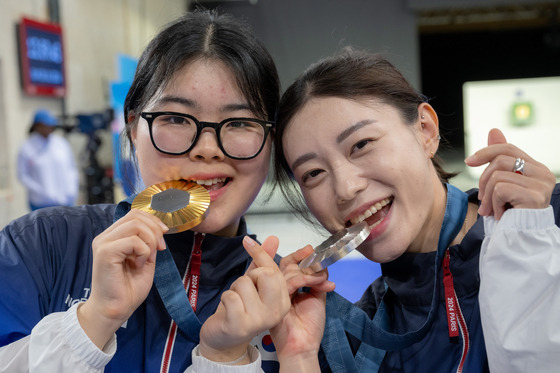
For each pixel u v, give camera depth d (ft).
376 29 34.73
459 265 4.00
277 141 4.29
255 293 3.37
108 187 21.13
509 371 3.34
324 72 4.04
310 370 3.70
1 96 19.27
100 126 20.43
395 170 3.83
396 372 4.04
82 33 25.00
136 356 3.84
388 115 3.92
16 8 20.27
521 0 34.78
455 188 4.17
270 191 4.72
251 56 4.01
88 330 3.27
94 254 3.30
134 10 31.24
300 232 26.04
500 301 3.35
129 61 27.40
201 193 3.76
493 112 44.86
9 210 18.85
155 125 3.89
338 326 4.00
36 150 18.35
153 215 3.54
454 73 49.37
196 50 3.86
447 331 3.96
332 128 3.83
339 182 3.82
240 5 35.09
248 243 3.56
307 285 3.76
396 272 4.26
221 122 3.86
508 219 3.41
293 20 34.96
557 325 3.21
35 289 3.80
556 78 46.01
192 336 3.81
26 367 3.31
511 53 48.49
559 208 3.92
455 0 34.14
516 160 3.48
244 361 3.53
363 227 3.64
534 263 3.28
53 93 21.79
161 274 3.88
